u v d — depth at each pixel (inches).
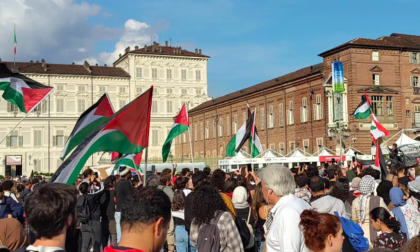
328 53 2492.6
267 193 311.1
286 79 3011.8
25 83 850.1
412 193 553.0
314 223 253.4
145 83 4416.8
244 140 1277.1
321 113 2586.1
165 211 199.5
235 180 565.9
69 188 216.8
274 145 3105.3
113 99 4335.6
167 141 1061.1
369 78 2374.5
